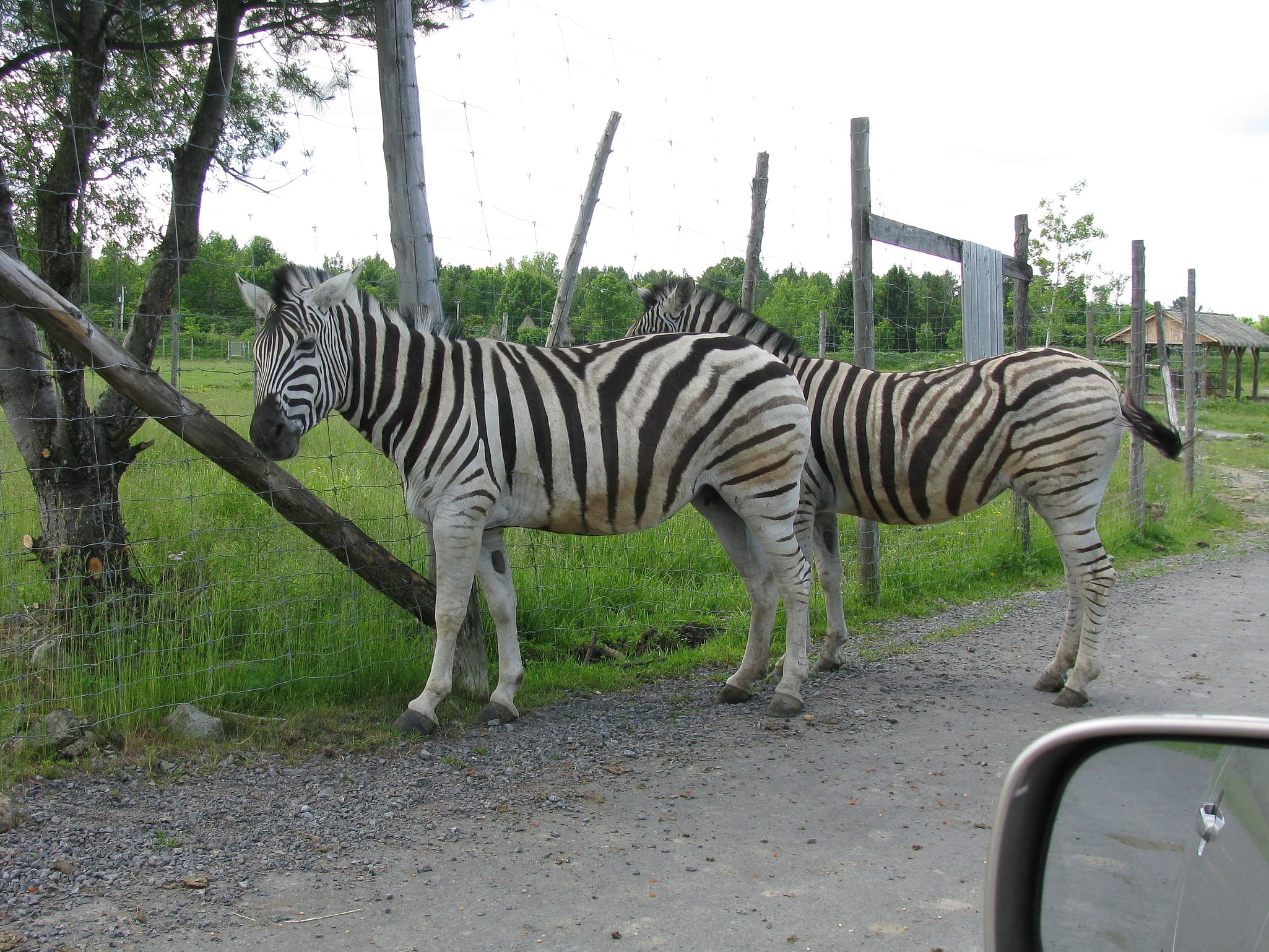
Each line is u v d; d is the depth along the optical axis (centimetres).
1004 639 613
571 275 614
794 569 462
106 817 327
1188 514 1098
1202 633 629
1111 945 149
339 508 645
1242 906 129
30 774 353
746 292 758
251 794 354
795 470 456
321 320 408
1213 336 3225
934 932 272
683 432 441
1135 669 550
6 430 752
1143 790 150
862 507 525
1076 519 483
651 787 375
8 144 495
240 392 1031
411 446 423
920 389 503
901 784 380
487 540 452
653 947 262
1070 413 474
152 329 491
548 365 440
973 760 406
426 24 558
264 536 601
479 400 423
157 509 635
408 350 427
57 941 253
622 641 570
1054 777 155
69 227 462
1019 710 476
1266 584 786
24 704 389
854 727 449
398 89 466
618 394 438
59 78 482
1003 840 155
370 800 355
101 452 485
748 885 297
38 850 300
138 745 387
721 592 641
